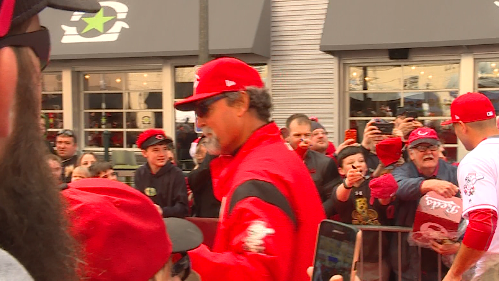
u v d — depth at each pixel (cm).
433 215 345
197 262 162
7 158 63
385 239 364
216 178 205
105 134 868
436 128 830
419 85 838
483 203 261
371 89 862
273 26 909
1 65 61
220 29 879
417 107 840
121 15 939
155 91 963
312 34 887
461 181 276
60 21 958
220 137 195
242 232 163
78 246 77
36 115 66
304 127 406
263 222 161
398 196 354
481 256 266
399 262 360
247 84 194
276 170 173
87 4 74
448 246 341
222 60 196
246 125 195
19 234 63
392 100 853
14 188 63
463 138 300
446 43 773
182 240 146
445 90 824
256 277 156
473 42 761
